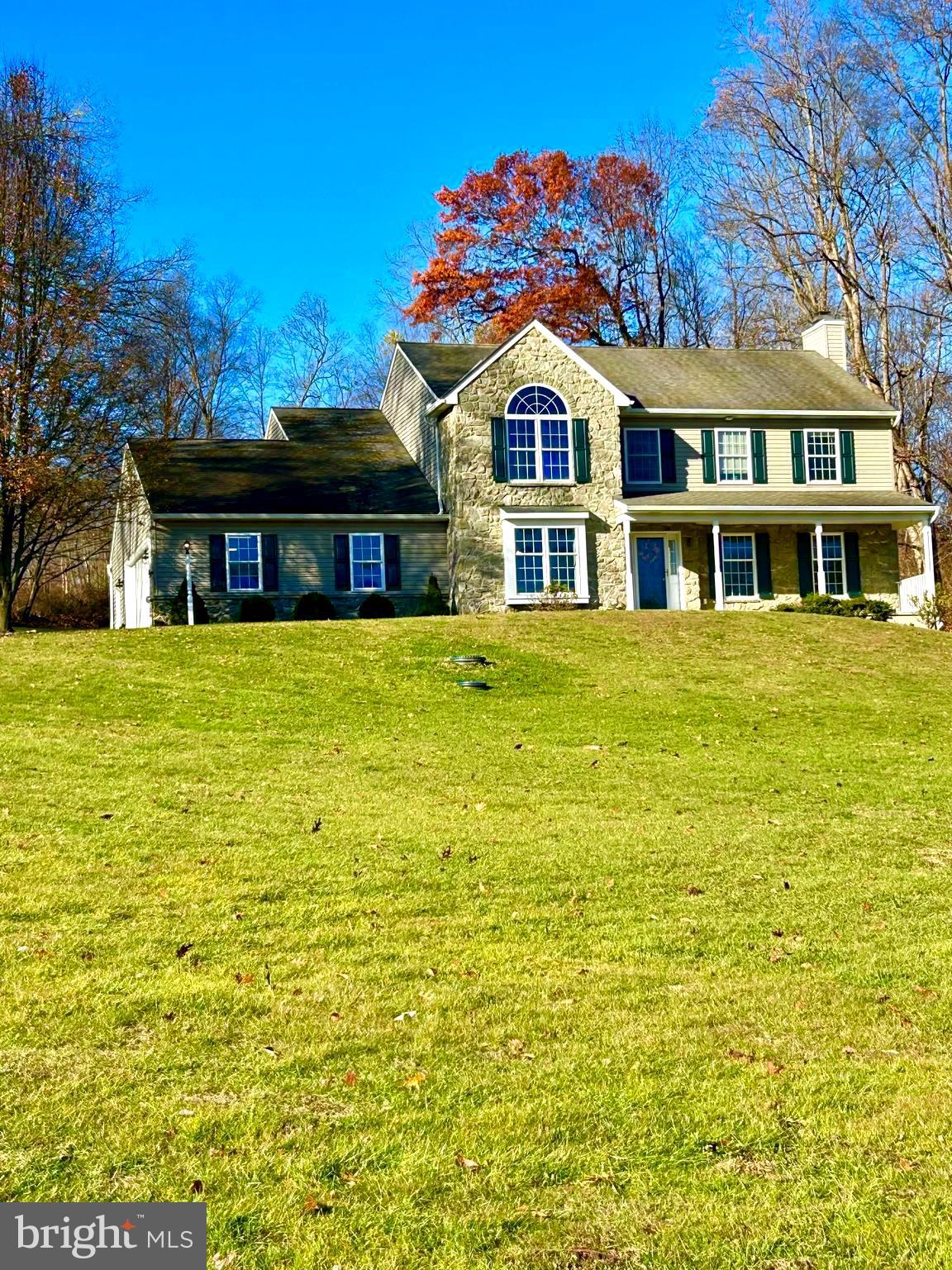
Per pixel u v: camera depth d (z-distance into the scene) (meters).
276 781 12.41
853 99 37.88
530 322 28.58
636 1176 4.58
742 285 46.66
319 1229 4.21
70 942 7.28
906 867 9.91
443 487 28.86
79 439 27.08
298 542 27.62
